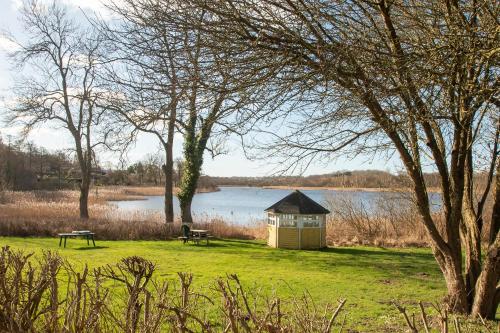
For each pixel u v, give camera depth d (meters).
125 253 17.75
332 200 25.34
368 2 6.79
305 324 3.67
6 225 22.81
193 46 6.30
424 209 8.86
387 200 23.94
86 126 29.97
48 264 4.44
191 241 22.86
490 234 8.88
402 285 12.45
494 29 6.15
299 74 6.60
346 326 8.09
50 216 27.84
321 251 20.17
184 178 27.28
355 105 7.28
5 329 3.94
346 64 6.61
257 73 6.52
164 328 5.51
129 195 70.06
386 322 8.30
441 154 8.58
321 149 7.59
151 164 63.09
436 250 9.30
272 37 6.40
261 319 3.47
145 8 6.28
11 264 4.55
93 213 31.16
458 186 8.82
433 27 6.93
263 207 52.66
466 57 6.28
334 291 11.38
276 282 12.34
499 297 8.63
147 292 3.77
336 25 6.67
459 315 8.59
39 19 27.81
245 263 16.02
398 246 22.03
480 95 6.85
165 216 28.41
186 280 4.43
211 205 56.38
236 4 6.46
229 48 6.30
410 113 6.84
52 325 3.88
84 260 15.25
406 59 6.41
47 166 69.75
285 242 21.02
